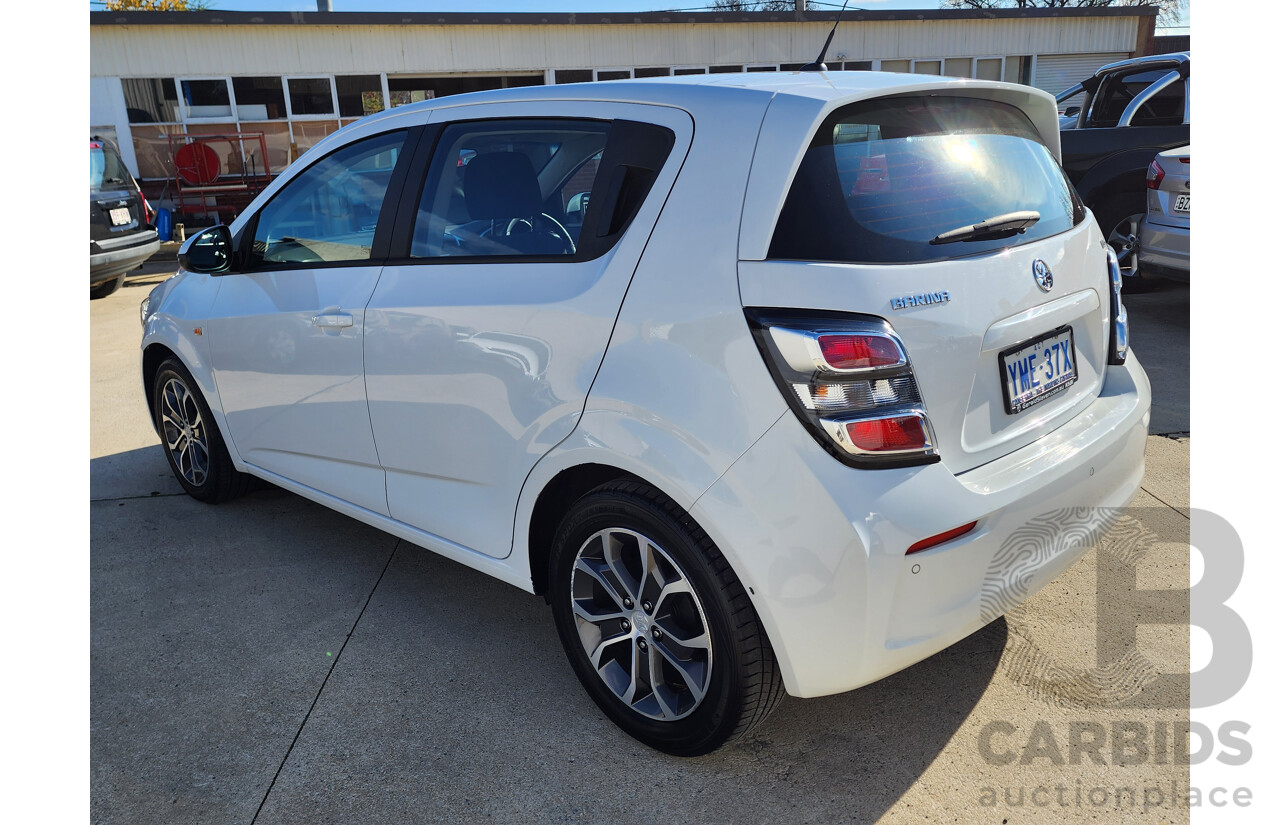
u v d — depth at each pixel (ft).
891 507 5.65
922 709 7.57
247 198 51.19
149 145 50.44
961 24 61.26
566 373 6.87
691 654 6.72
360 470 9.37
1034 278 6.66
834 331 5.61
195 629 9.19
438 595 9.81
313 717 7.70
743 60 58.23
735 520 5.90
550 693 7.97
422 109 8.74
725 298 6.01
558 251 7.24
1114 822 6.26
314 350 9.30
